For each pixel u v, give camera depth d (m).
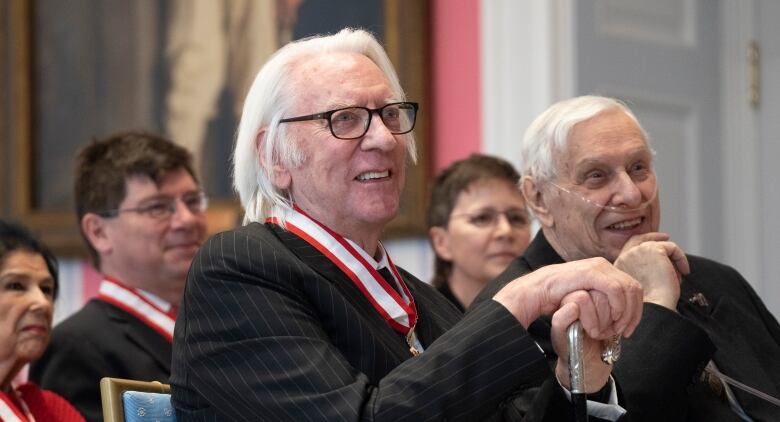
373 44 3.29
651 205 3.84
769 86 6.55
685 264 3.66
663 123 6.31
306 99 3.13
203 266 2.95
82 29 7.33
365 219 3.10
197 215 5.05
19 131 7.31
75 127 7.32
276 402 2.74
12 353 3.87
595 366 3.01
